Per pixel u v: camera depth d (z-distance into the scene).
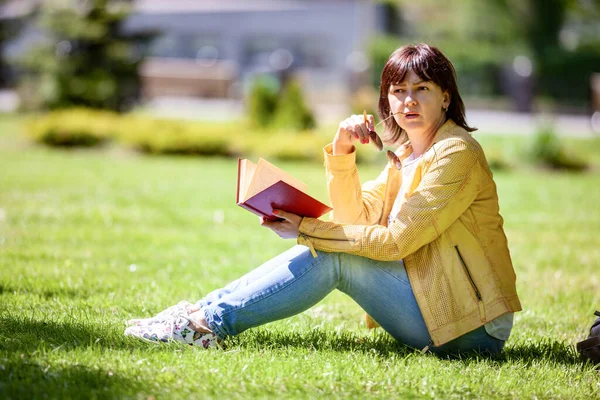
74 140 22.69
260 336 5.50
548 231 11.84
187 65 44.78
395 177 5.46
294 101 25.47
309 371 4.74
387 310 5.08
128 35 29.50
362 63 40.50
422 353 5.17
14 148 21.95
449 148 4.95
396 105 5.18
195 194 14.46
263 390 4.41
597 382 4.93
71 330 5.36
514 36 52.69
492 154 22.75
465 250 4.98
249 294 5.05
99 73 28.27
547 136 23.22
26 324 5.50
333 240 4.93
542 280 8.41
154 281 7.39
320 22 46.38
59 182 15.12
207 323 5.11
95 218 11.20
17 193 13.31
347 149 5.28
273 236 10.70
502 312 4.96
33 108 29.28
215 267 8.27
